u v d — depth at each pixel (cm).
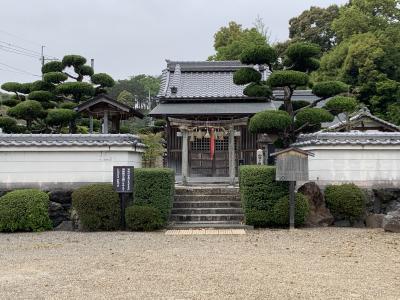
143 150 1625
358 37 3841
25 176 1474
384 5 4112
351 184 1427
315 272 812
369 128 2525
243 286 716
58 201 1446
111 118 1983
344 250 1024
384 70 3641
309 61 1647
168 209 1367
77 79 2070
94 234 1290
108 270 838
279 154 1320
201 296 664
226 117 2109
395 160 1480
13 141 1474
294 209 1335
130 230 1351
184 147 1866
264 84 1727
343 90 1579
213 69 2430
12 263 909
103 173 1482
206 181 2061
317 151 1475
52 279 773
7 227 1327
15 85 2170
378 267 854
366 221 1409
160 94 2211
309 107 1630
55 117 1797
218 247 1070
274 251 1016
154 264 884
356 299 648
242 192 1409
